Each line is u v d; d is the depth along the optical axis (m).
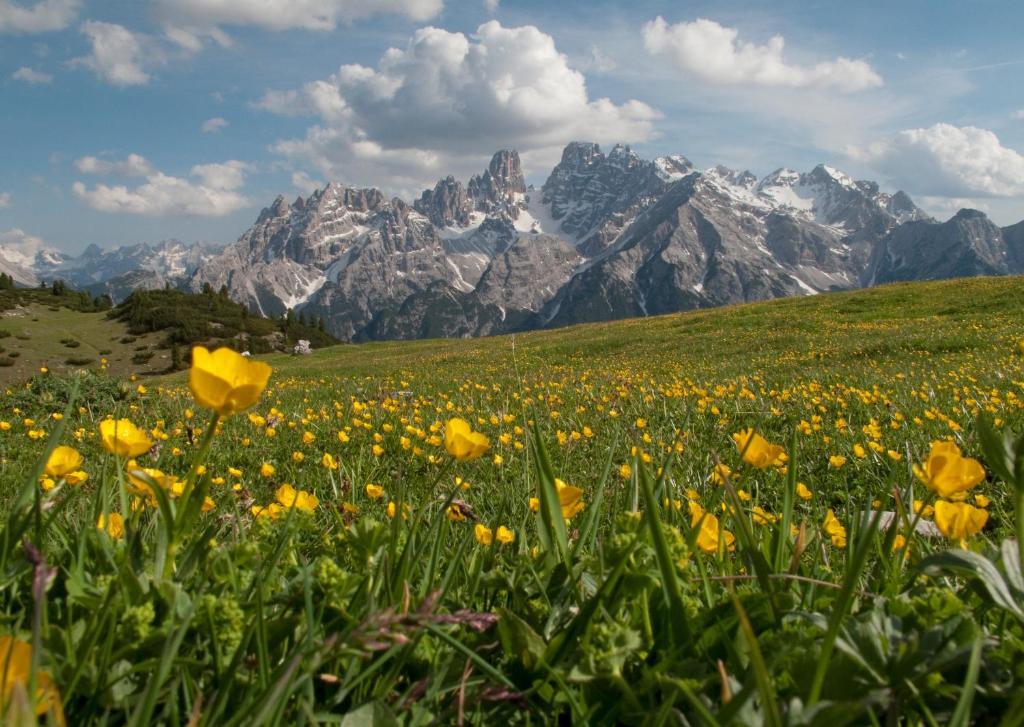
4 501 4.14
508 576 1.75
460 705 1.21
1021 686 1.19
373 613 1.11
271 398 13.31
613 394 9.21
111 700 1.11
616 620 1.50
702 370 18.64
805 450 6.34
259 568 1.26
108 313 125.06
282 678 0.97
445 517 2.16
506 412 8.52
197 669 1.26
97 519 1.74
